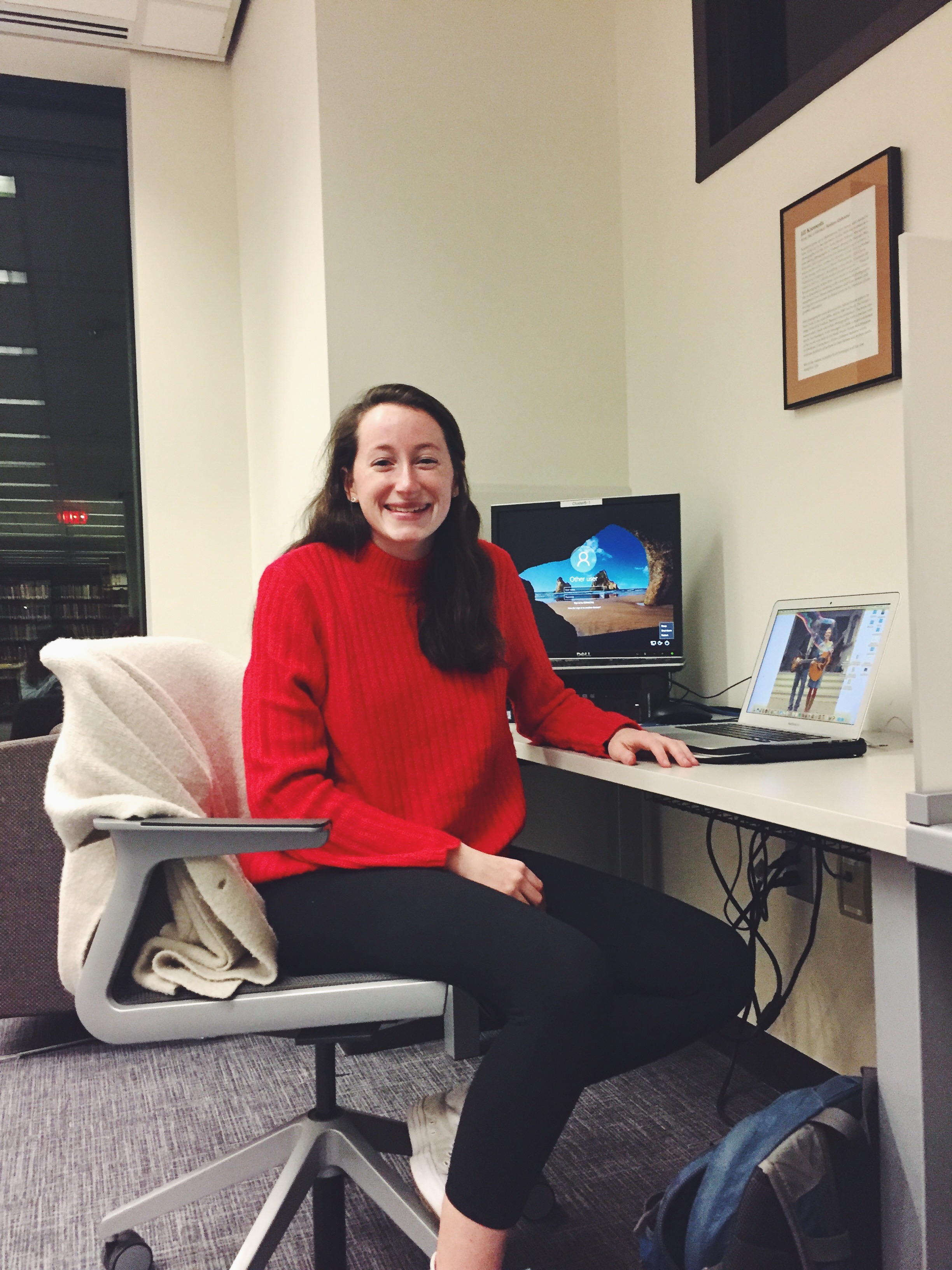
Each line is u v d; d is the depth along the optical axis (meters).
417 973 1.08
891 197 1.65
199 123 3.39
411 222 2.38
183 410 3.36
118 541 3.59
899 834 0.92
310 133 2.39
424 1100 1.34
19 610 3.49
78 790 1.09
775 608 1.86
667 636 2.12
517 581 1.58
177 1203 1.30
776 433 1.99
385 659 1.33
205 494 3.38
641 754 1.48
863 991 1.73
